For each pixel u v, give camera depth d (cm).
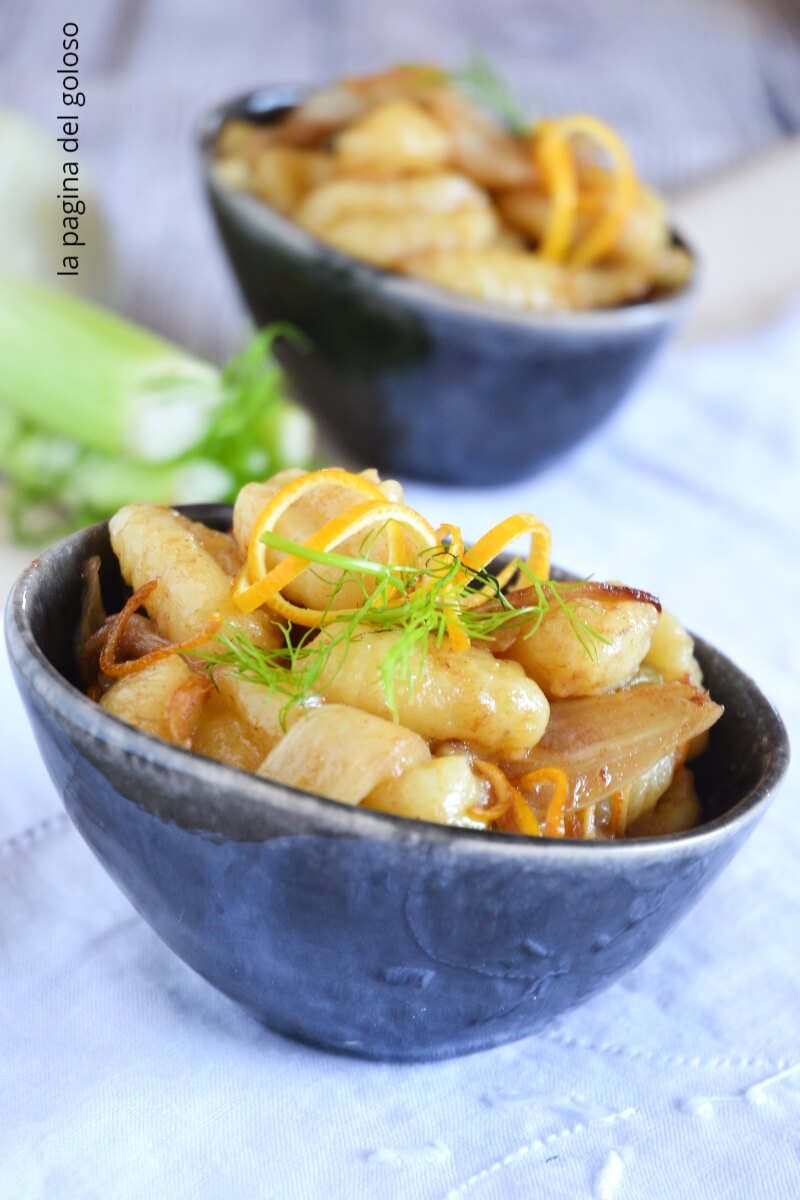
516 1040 58
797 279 95
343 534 56
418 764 54
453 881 49
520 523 57
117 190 94
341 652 56
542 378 76
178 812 50
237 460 76
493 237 79
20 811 63
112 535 59
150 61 103
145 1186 54
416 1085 57
